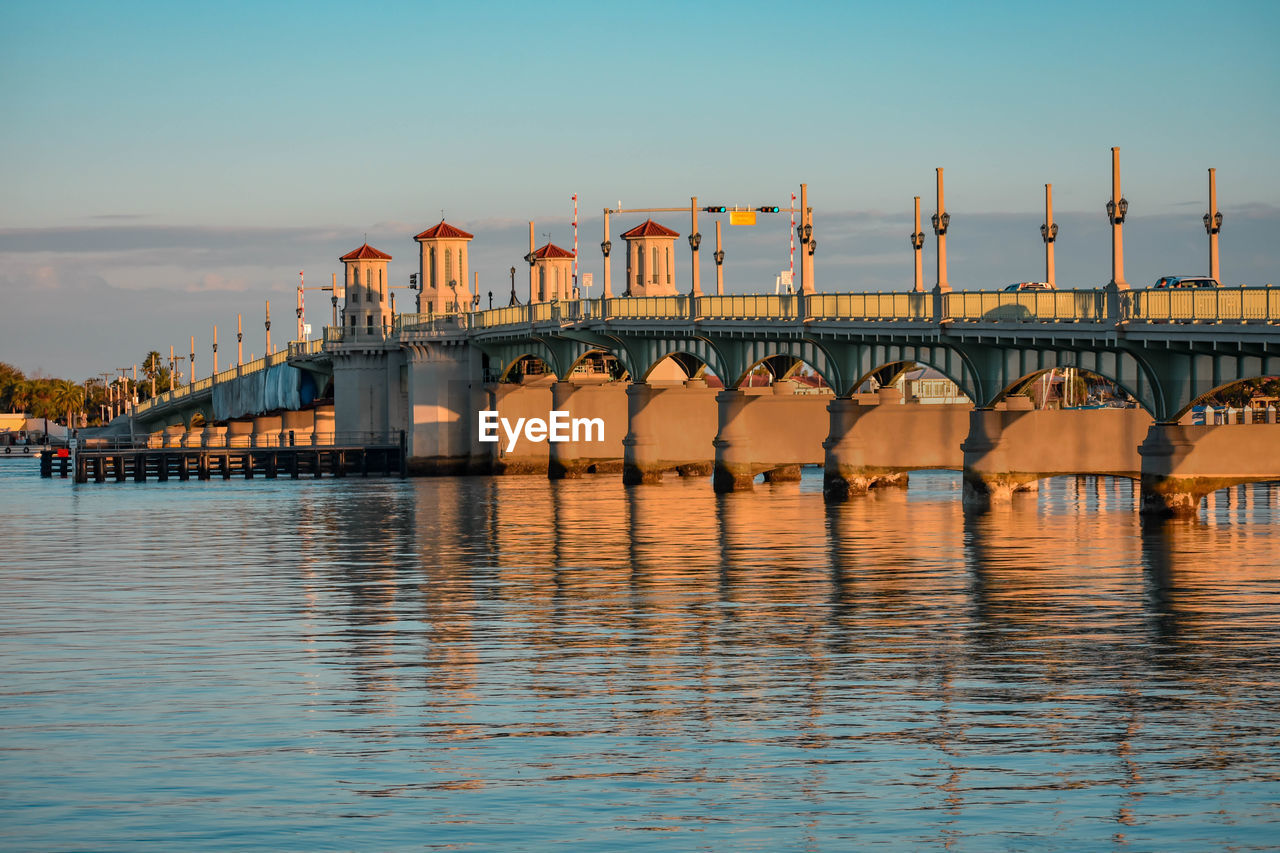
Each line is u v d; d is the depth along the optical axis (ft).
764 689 123.54
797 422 402.72
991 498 315.99
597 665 134.72
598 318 449.06
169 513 360.07
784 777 97.76
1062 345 285.84
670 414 455.63
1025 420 316.81
